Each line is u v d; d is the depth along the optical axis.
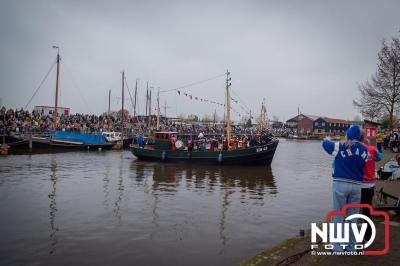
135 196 17.47
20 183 20.72
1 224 12.30
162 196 17.61
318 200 17.23
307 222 13.09
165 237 11.06
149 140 45.59
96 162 33.50
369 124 23.92
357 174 5.75
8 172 25.38
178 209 14.83
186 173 26.98
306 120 125.31
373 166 6.17
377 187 12.66
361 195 6.18
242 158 31.78
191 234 11.41
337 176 5.88
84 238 10.87
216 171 28.56
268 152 32.06
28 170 26.56
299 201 16.94
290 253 6.31
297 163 37.41
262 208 15.28
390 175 15.09
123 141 52.59
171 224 12.56
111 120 61.47
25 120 45.41
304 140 109.44
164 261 9.09
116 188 19.67
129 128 62.47
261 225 12.59
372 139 10.21
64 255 9.47
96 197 17.06
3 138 39.56
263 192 19.31
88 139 47.72
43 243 10.39
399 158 14.85
